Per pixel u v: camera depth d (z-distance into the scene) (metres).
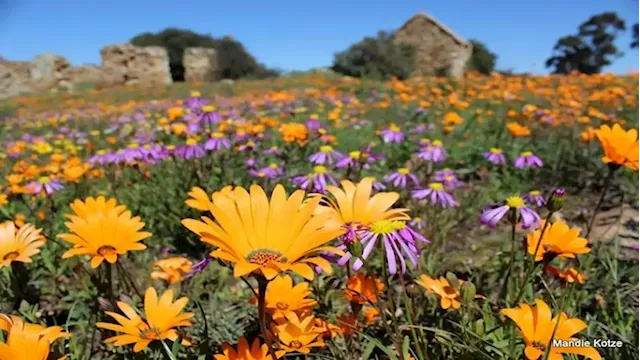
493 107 10.01
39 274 3.02
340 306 2.59
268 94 14.91
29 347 1.38
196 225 1.26
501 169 5.33
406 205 4.04
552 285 2.58
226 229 1.34
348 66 31.56
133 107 13.62
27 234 2.11
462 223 4.11
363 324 2.11
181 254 3.79
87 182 5.00
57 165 4.88
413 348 2.06
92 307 2.33
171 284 2.51
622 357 1.88
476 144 6.29
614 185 4.54
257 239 1.37
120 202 4.43
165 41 43.62
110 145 7.92
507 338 1.87
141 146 4.70
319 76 26.62
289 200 1.40
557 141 5.94
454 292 1.95
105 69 30.80
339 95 13.34
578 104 7.67
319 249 1.27
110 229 1.79
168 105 13.70
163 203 4.09
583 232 3.62
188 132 5.51
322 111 9.50
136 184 4.85
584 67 37.31
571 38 36.69
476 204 4.42
